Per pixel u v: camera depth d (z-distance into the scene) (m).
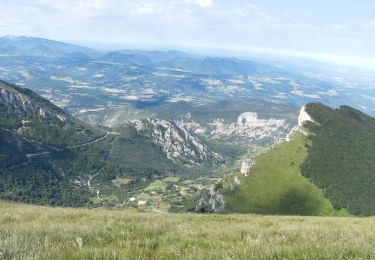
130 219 18.36
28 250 7.89
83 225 13.61
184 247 8.96
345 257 7.30
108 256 7.32
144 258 7.34
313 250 7.66
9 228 12.01
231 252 7.40
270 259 7.27
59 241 9.84
